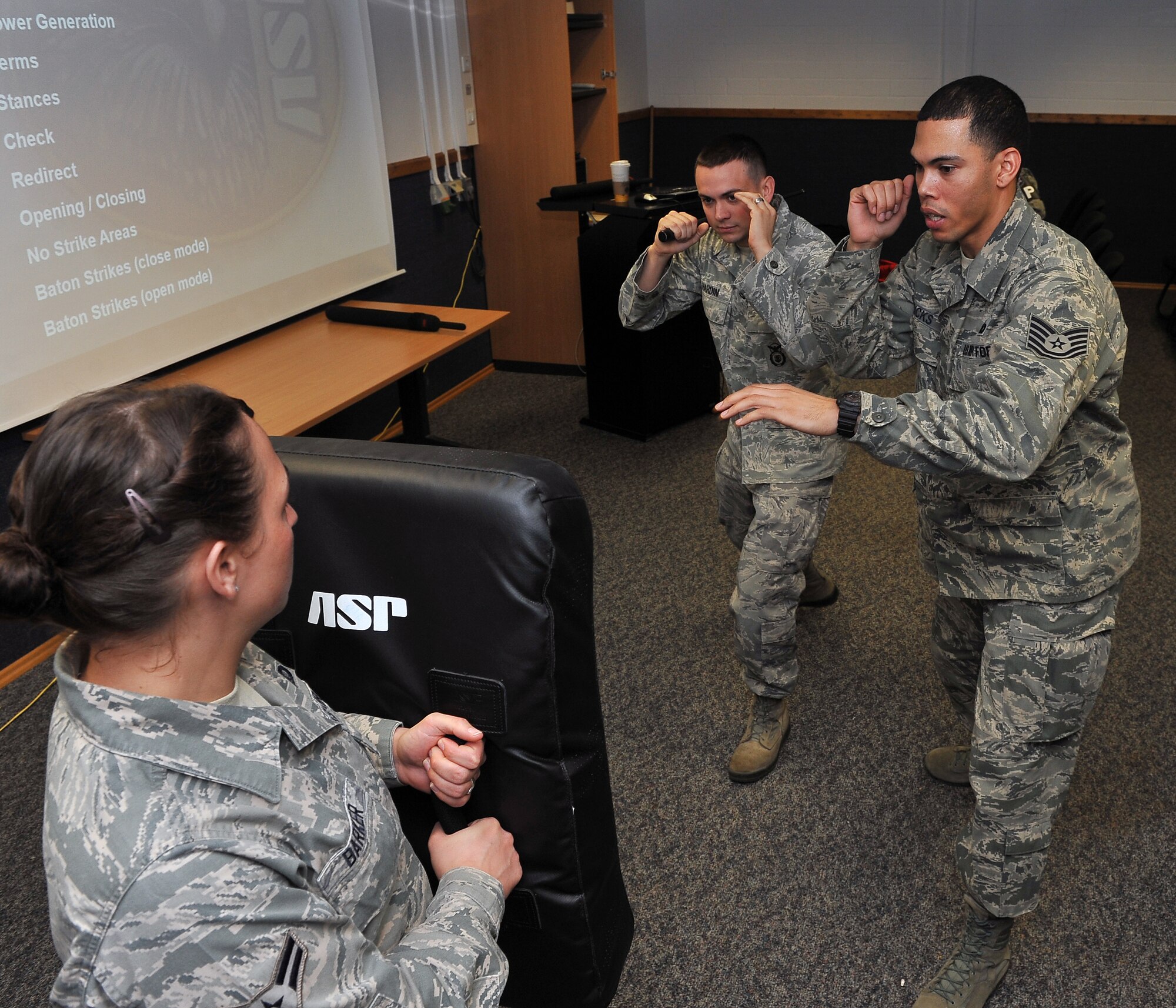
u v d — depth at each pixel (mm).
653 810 2092
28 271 2414
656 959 1735
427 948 762
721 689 2484
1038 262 1347
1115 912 1797
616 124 5078
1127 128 5852
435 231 4422
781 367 2186
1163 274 6035
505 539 822
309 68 3346
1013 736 1483
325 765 746
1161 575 2904
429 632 885
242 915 606
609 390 4113
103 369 2656
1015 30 5914
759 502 2076
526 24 4285
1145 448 3773
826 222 6637
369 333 3334
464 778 874
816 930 1783
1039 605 1463
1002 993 1645
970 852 1553
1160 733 2254
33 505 595
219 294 3059
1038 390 1207
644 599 2910
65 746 645
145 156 2715
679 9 6609
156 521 598
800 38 6391
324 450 919
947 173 1330
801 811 2074
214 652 682
